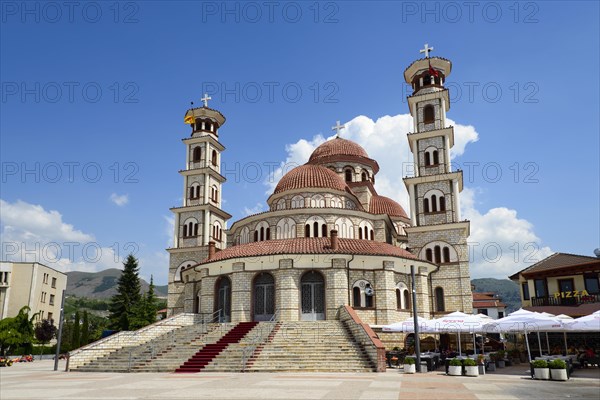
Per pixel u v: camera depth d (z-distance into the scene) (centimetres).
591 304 4559
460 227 5703
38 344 7694
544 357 3181
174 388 2316
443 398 1953
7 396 2091
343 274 4634
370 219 5891
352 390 2202
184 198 7362
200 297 5228
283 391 2162
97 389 2328
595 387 2391
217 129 7931
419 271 5231
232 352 3581
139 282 9894
